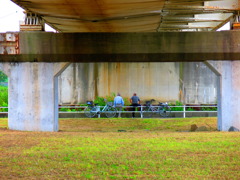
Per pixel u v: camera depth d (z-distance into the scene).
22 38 21.06
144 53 20.92
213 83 36.72
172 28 29.55
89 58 21.09
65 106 35.34
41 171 11.11
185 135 18.92
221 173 10.90
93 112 32.91
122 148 14.78
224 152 13.86
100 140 17.02
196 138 17.50
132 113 32.94
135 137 18.22
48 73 21.23
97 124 26.92
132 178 10.32
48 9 18.89
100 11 19.17
